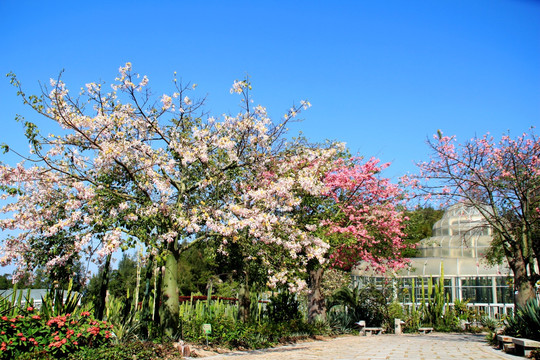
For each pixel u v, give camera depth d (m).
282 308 19.61
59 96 11.52
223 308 18.59
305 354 11.85
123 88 12.52
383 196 21.12
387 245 22.05
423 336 21.16
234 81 13.05
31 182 11.75
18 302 11.41
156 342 11.38
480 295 30.28
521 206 16.61
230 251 13.59
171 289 12.77
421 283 31.64
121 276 36.12
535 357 10.46
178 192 12.91
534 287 16.50
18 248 11.72
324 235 17.41
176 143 12.59
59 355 9.24
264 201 12.70
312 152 14.46
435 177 18.50
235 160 12.91
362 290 26.16
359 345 14.97
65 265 11.89
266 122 13.43
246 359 10.66
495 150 17.58
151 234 11.90
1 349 8.63
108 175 12.74
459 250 32.81
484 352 12.20
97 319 11.44
